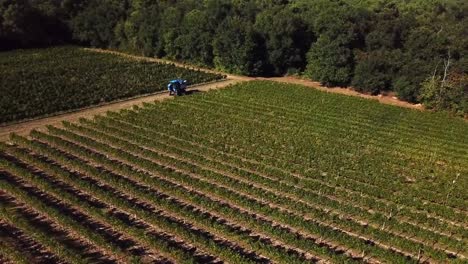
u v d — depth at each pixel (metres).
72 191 40.00
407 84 76.06
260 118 62.66
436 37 77.62
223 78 88.75
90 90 73.25
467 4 106.25
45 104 64.62
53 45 114.94
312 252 32.00
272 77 93.31
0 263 29.83
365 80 81.19
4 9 105.81
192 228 34.88
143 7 112.88
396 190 43.31
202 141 52.88
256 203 38.12
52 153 46.56
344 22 85.19
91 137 53.69
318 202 39.47
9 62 91.62
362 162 49.19
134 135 52.91
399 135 58.91
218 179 42.78
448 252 33.50
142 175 42.28
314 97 75.31
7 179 41.53
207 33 96.56
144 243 32.31
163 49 105.62
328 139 56.22
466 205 40.47
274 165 48.00
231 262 30.47
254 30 91.50
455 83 71.69
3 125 56.78
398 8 105.06
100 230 33.94
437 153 53.03
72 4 118.31
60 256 30.34
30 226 32.66
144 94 74.31
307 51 93.25
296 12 99.19
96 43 115.75
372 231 34.50
